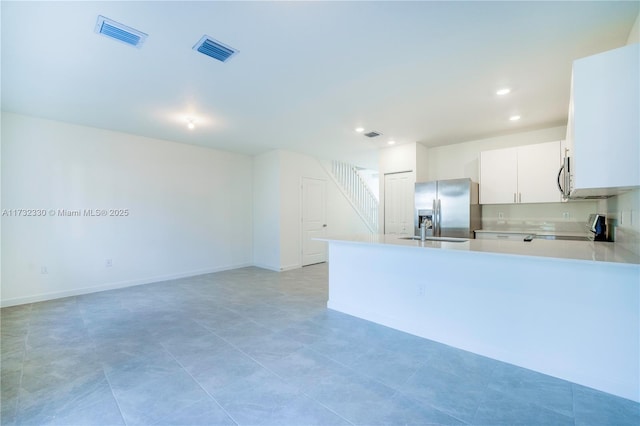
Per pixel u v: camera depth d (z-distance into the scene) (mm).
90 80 2795
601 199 3654
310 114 3736
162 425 1592
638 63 1741
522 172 4309
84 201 4250
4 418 1650
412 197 5227
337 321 3129
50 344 2592
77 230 4191
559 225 4375
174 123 4098
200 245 5520
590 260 1747
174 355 2383
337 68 2592
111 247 4488
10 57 2379
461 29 2055
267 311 3449
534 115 3781
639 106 1744
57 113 3703
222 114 3732
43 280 3920
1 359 2328
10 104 3389
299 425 1589
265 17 1918
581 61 1871
